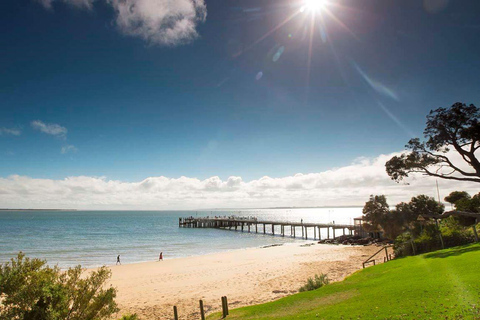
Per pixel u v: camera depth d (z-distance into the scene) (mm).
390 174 33562
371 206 36469
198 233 89250
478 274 12812
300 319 11227
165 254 48281
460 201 33344
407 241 27859
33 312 7758
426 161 30500
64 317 8305
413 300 10844
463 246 22531
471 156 28281
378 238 51219
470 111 27094
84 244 60062
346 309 11445
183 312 18312
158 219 188625
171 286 25359
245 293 22016
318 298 14805
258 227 127312
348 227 61250
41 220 158375
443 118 28391
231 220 102938
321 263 32781
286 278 26141
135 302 20922
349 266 30203
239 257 40094
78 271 9250
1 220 154250
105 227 111000
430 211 38688
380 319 9422
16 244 58938
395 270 18469
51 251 50031
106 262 40781
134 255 47094
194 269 32594
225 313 14383
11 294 8031
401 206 35219
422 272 15742
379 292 13266
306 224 73625
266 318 12695
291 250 45750
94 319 8836
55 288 8219
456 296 10328
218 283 25812
